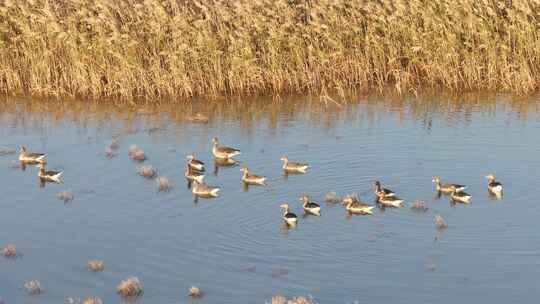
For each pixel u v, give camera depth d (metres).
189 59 54.31
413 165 41.28
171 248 32.88
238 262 31.48
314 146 44.50
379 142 44.88
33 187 39.62
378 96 54.16
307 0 58.41
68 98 53.91
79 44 54.25
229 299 28.67
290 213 34.72
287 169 40.97
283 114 50.66
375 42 54.97
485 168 40.72
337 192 38.16
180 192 38.78
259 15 54.62
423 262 31.27
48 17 53.59
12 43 55.41
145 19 55.69
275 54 54.50
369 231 33.94
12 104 52.78
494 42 54.38
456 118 49.06
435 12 56.09
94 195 38.56
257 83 54.75
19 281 30.38
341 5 55.72
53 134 47.16
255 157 43.06
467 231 33.81
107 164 42.44
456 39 55.56
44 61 53.56
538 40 54.47
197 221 35.41
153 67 53.56
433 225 34.44
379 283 29.67
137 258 32.09
